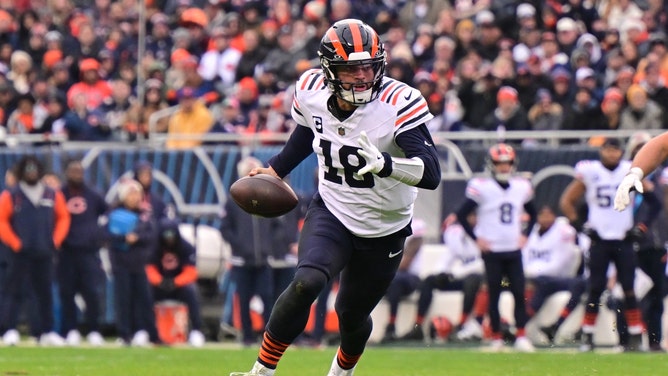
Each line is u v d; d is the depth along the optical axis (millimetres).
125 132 45562
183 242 37344
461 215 35500
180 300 37562
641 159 17844
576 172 35000
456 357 31203
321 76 18625
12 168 39375
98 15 62344
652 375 25766
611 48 49250
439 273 38000
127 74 51906
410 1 55719
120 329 37000
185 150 40750
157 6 59625
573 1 51969
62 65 51750
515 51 49500
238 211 36469
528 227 35719
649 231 34375
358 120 18078
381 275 18969
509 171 35281
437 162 17922
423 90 43750
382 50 17891
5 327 36938
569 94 44031
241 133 43906
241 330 36656
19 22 57094
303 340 36781
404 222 18781
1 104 48750
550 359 30062
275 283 37312
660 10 52688
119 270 36750
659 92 42781
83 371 26484
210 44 54500
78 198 37094
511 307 37875
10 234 36500
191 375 25594
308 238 18406
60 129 45844
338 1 52125
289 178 39906
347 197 18438
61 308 37781
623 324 34906
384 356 31625
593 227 34469
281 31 52531
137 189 37031
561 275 37156
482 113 45000
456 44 49719
